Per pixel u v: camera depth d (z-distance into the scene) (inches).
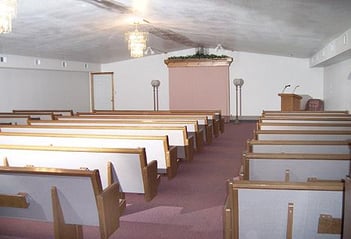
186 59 516.1
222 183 191.0
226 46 475.2
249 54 515.5
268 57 510.9
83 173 96.9
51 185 102.0
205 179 199.0
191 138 231.5
